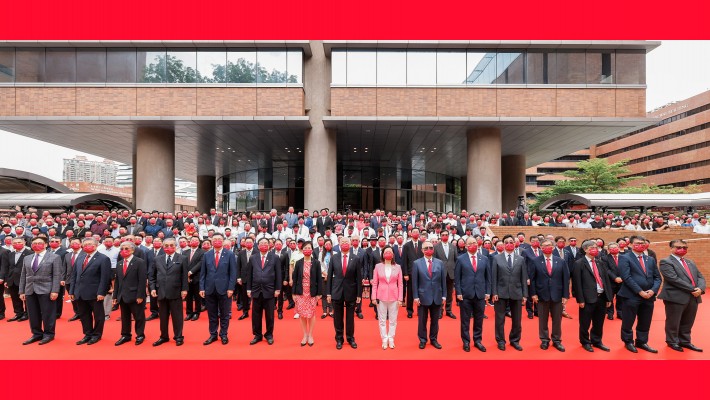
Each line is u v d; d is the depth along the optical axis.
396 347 7.28
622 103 18.83
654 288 6.91
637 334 7.10
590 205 21.69
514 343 7.23
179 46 18.67
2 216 17.50
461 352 7.02
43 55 18.64
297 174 31.42
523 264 7.27
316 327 8.57
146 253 9.49
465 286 7.20
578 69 19.05
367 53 19.27
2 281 8.75
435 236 11.86
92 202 23.98
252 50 18.92
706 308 9.71
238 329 8.41
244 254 9.36
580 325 7.19
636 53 19.05
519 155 28.00
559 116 18.83
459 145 24.50
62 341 7.50
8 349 7.08
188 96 18.61
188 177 43.81
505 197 28.14
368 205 31.58
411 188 33.84
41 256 7.54
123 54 18.75
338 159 30.16
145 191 19.55
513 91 19.02
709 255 12.37
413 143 23.98
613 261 8.98
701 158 59.44
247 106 18.64
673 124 65.12
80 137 22.33
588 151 83.31
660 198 21.58
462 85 19.03
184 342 7.52
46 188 27.12
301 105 18.77
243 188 35.91
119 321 8.95
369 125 19.69
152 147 19.72
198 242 9.42
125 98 18.56
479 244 9.91
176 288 7.37
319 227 15.13
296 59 18.98
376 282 7.39
